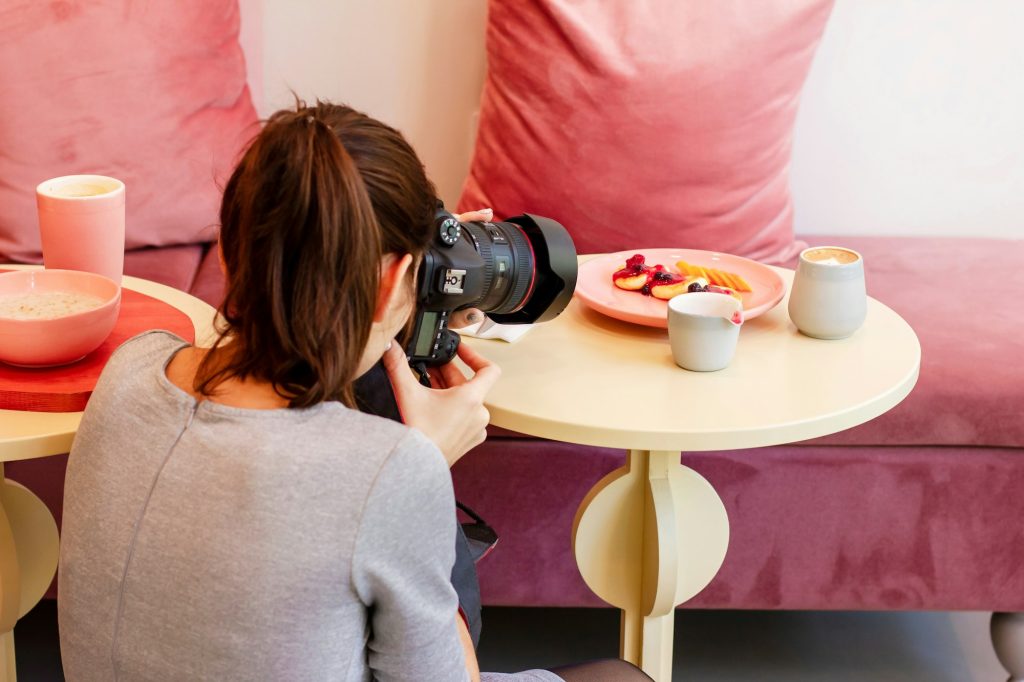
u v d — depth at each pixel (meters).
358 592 0.71
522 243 1.08
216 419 0.73
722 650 1.82
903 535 1.69
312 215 0.70
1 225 1.88
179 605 0.71
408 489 0.71
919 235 2.30
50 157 1.88
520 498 1.68
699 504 1.31
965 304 1.88
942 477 1.66
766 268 1.45
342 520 0.70
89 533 0.75
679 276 1.41
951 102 2.20
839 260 1.30
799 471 1.66
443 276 0.96
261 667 0.70
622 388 1.15
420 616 0.74
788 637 1.86
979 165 2.24
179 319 1.25
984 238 2.26
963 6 2.14
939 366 1.67
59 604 0.78
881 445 1.66
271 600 0.70
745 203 1.96
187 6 1.94
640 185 1.93
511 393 1.13
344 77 2.19
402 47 2.16
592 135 1.92
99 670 0.75
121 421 0.76
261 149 0.72
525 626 1.87
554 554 1.71
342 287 0.71
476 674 0.87
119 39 1.89
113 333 1.19
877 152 2.24
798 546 1.69
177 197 1.96
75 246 1.23
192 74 1.95
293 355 0.72
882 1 2.13
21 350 1.06
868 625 1.90
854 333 1.30
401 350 0.95
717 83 1.90
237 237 0.74
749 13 1.92
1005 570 1.70
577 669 1.04
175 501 0.72
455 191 2.27
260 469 0.70
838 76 2.18
